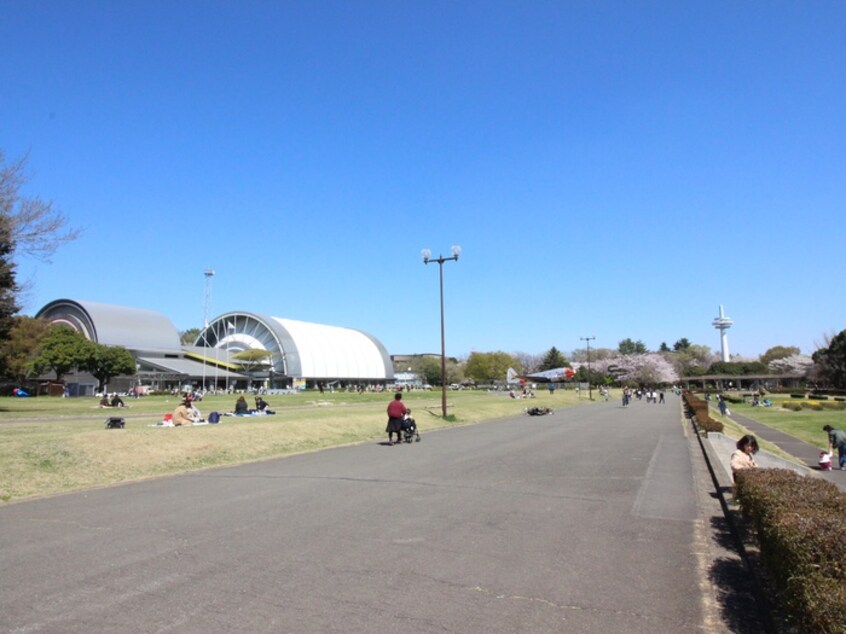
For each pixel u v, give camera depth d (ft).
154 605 17.24
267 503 33.04
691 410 142.31
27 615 16.51
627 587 19.27
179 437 56.18
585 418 129.39
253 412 109.29
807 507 18.57
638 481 41.98
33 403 155.53
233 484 40.04
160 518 29.09
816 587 13.46
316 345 399.24
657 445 69.21
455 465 50.19
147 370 301.02
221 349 381.81
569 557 22.63
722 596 18.53
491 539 25.18
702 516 30.60
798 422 145.48
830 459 67.92
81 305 311.88
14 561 21.71
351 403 168.76
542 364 524.11
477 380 479.00
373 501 33.65
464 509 31.48
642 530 27.30
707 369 493.77
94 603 17.40
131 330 321.52
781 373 444.14
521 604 17.54
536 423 112.37
